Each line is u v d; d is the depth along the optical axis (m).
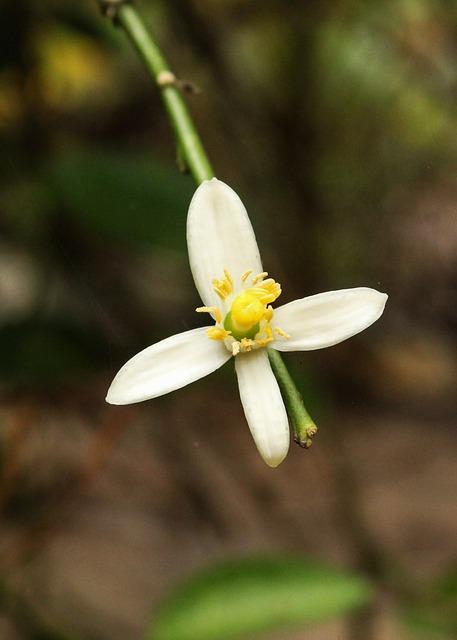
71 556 0.36
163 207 0.31
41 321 0.32
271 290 0.23
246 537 0.39
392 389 0.50
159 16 0.43
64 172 0.31
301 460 0.42
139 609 0.34
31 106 0.37
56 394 0.35
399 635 0.32
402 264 0.52
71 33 0.38
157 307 0.42
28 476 0.35
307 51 0.45
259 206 0.44
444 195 0.52
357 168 0.48
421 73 0.47
